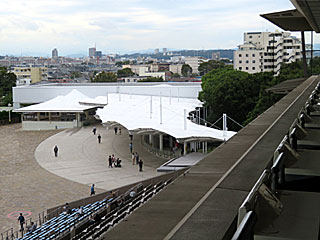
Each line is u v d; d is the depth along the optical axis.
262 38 121.38
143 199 19.78
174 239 2.04
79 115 66.12
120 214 19.75
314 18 9.14
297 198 2.43
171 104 53.81
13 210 27.22
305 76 25.23
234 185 3.04
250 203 1.93
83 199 26.17
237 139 5.45
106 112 49.03
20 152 46.84
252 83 49.97
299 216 2.12
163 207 2.63
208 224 2.24
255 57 111.12
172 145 46.34
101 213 23.33
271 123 6.85
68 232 21.25
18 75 185.38
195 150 39.91
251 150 4.40
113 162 37.59
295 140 3.57
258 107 42.22
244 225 1.71
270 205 2.12
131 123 38.09
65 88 75.94
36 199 29.33
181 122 37.34
